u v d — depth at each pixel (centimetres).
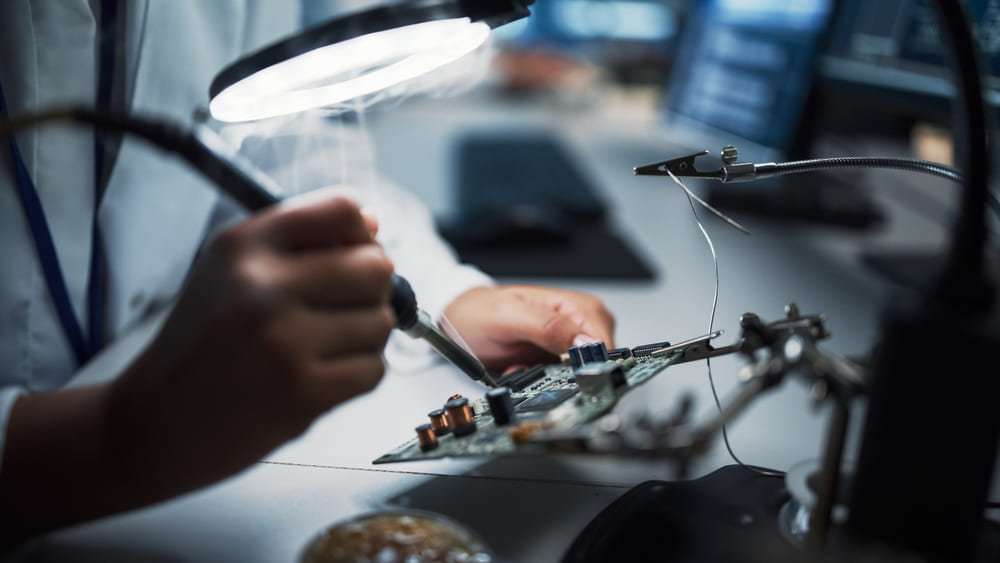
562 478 50
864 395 37
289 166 80
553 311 62
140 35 66
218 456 41
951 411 35
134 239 68
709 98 145
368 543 41
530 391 52
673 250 108
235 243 41
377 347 44
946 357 35
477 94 261
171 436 41
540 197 125
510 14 42
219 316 40
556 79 255
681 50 162
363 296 42
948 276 36
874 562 36
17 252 57
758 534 42
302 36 42
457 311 65
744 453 54
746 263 102
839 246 111
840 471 38
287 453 53
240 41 78
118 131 40
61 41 60
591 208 121
